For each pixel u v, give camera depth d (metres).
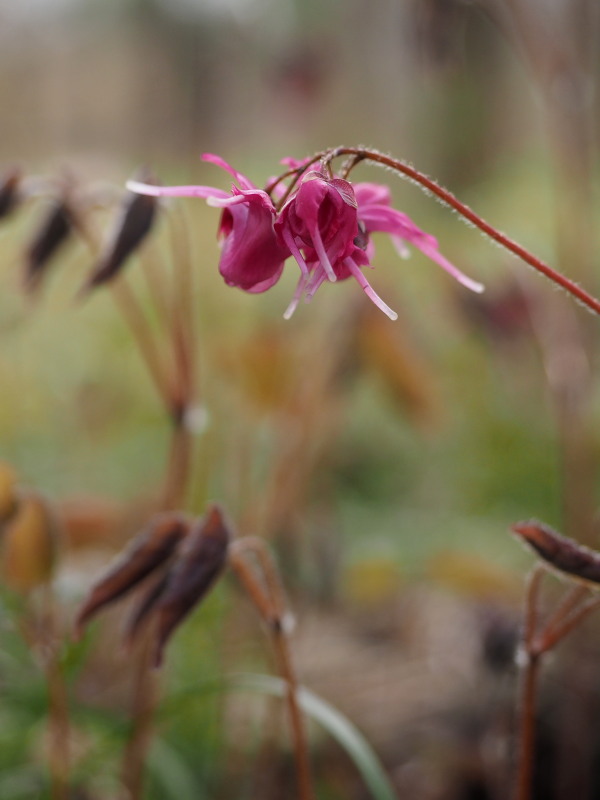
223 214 0.25
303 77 1.01
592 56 0.51
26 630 0.32
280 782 0.35
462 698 0.38
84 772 0.32
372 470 0.62
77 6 2.21
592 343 0.50
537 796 0.35
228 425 0.53
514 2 0.41
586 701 0.36
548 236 0.94
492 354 0.50
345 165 0.24
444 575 0.38
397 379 0.42
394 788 0.36
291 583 0.42
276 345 0.43
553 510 0.56
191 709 0.36
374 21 1.54
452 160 1.39
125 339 0.80
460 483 0.61
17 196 0.33
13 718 0.33
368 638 0.44
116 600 0.27
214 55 1.84
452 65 0.40
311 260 0.24
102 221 0.41
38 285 0.34
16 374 0.71
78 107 2.31
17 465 0.59
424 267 0.90
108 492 0.58
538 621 0.36
